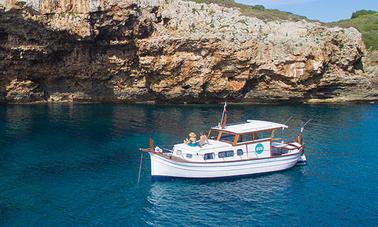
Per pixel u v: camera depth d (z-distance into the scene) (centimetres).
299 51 7181
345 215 2866
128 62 7369
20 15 6388
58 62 7331
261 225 2722
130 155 4197
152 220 2778
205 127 5481
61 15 6600
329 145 4606
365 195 3203
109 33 6988
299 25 7762
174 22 7312
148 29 7175
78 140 4766
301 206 3006
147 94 7625
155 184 3403
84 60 7300
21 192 3203
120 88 7594
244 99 7638
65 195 3159
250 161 3578
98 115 6288
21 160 3988
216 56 7125
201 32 7175
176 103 7625
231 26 7431
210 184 3425
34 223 2711
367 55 8019
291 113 6550
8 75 7088
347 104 7519
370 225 2722
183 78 7244
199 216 2842
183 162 3428
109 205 2995
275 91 7500
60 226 2681
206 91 7394
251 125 3831
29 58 6956
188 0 8156
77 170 3725
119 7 6706
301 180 3522
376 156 4191
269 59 7250
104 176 3578
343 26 8356
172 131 5247
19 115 6153
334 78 7525
